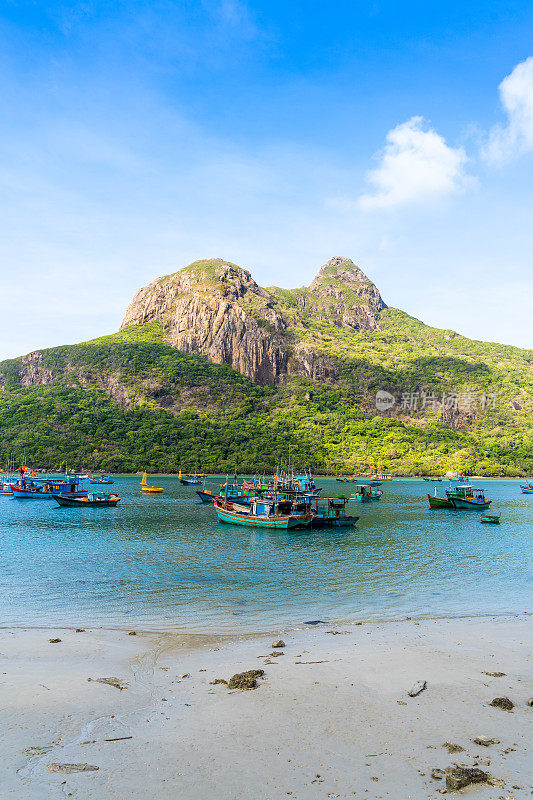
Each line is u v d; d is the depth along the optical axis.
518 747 13.59
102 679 18.61
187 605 31.06
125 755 13.21
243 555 50.19
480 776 12.04
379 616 28.89
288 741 13.93
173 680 18.66
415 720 15.23
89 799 11.34
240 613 29.33
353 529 71.88
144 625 26.69
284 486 118.81
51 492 122.44
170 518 83.69
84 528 71.44
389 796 11.41
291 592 34.75
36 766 12.67
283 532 67.75
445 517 89.94
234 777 12.20
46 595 33.38
